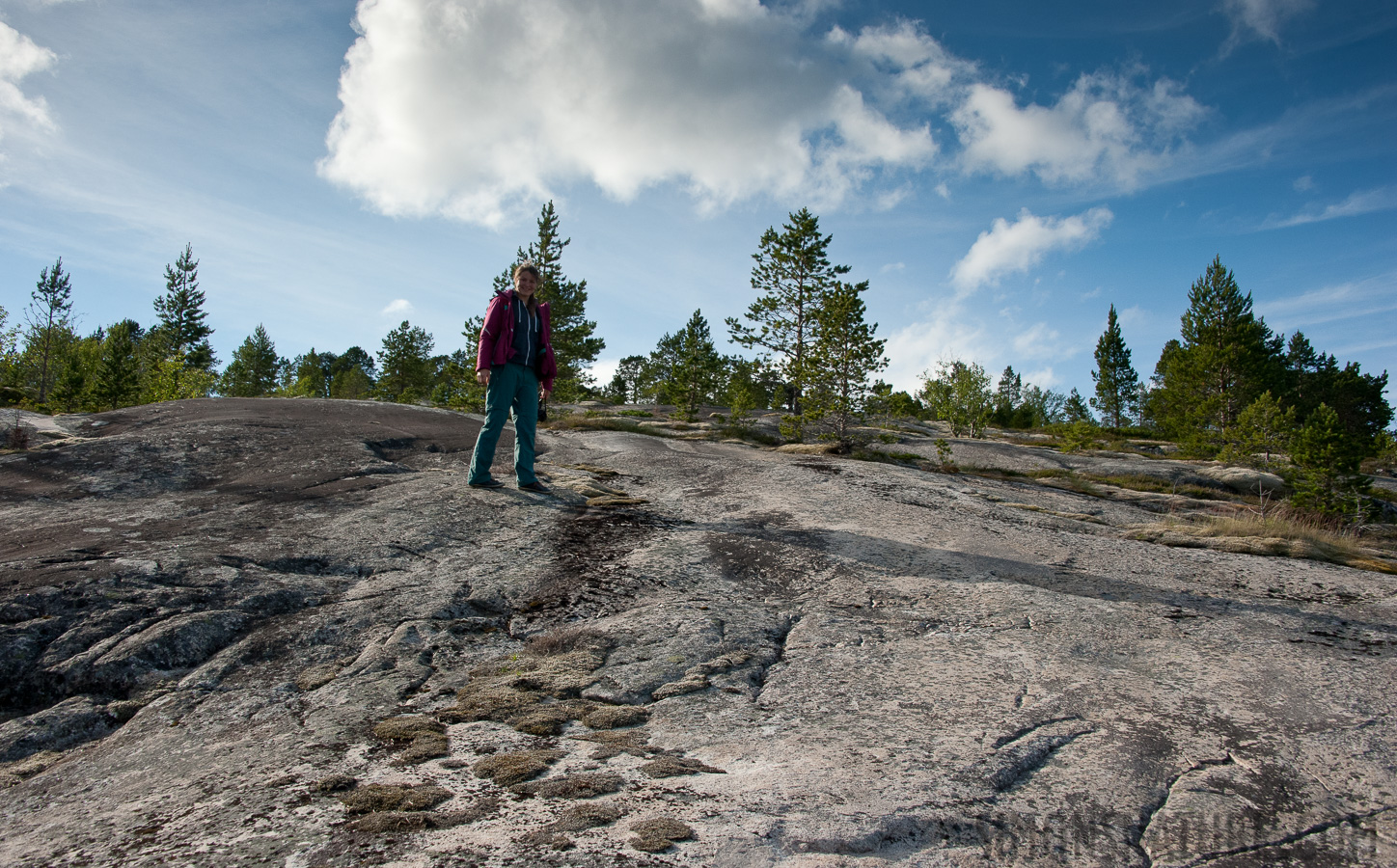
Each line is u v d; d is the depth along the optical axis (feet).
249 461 19.13
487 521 15.23
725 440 54.60
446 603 11.02
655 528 15.99
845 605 11.62
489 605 11.21
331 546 12.98
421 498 16.43
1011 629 10.58
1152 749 6.84
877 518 17.85
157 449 19.25
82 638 9.04
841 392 52.42
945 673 8.82
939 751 6.67
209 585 10.71
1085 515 25.05
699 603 11.38
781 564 13.65
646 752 6.61
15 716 8.01
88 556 11.36
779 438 61.98
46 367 132.87
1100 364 171.83
